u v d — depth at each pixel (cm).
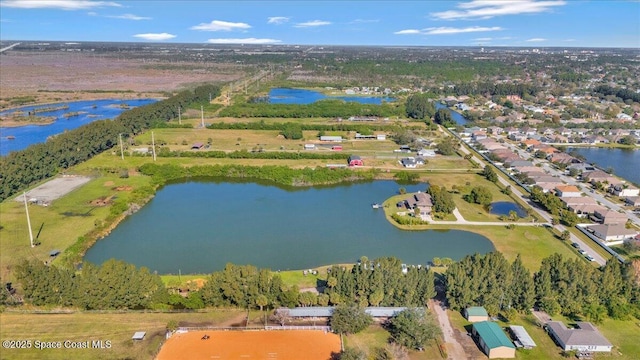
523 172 19038
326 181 19100
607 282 10019
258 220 15212
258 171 19638
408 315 8981
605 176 18812
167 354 8525
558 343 8888
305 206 16525
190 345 8775
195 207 16388
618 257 12238
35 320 9500
